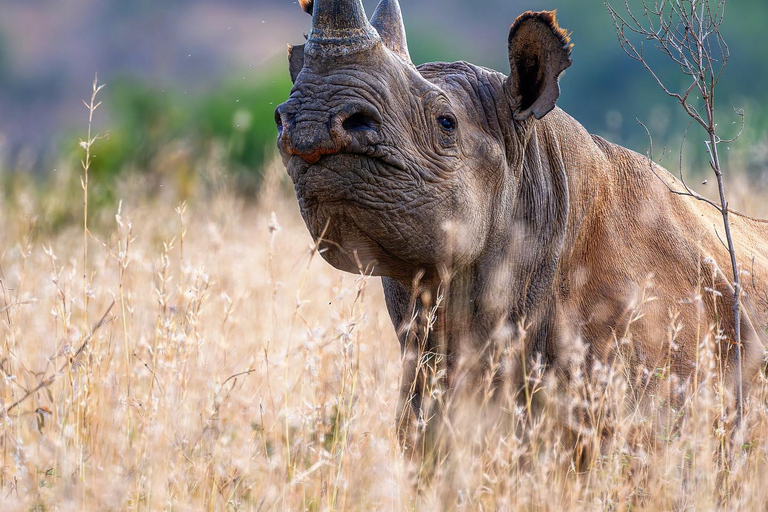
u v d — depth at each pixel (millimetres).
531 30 11977
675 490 11891
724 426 12539
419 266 11367
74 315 16125
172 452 12297
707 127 13664
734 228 15023
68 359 12883
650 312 12773
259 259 20344
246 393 14727
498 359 12477
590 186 13234
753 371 13070
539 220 12711
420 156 10875
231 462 12359
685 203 13891
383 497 11969
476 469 12328
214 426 12664
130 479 11562
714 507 11617
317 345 12930
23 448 11867
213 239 19547
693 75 13836
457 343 12594
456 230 11242
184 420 12320
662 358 12680
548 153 12914
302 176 10438
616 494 11977
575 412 12680
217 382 13344
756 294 13523
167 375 13102
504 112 12195
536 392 12812
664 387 12477
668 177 14320
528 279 12672
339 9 10367
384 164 10547
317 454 12594
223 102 43031
